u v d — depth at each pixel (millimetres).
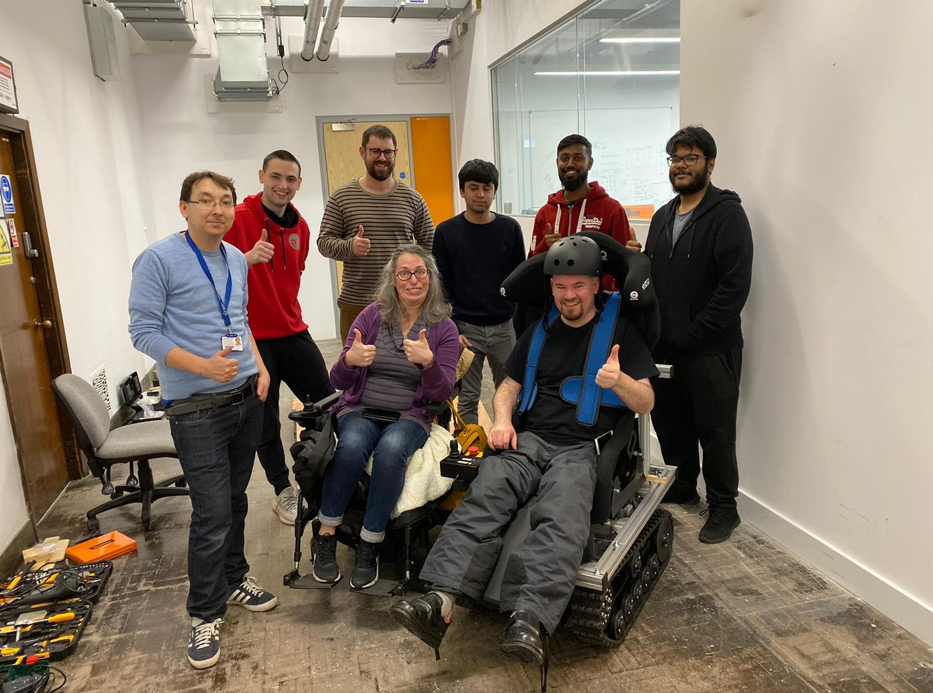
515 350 2367
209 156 6535
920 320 1903
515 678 1893
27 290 3262
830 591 2246
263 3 5734
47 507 3199
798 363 2391
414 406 2363
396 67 6863
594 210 3023
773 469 2584
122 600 2367
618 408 2176
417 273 2320
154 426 3061
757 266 2549
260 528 2891
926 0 1804
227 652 2055
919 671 1853
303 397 2953
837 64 2105
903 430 1990
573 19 4199
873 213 2025
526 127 5184
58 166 3764
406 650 2037
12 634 2109
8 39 3164
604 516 1959
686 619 2121
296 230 2795
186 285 1894
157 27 5582
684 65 2900
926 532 1947
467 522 1912
